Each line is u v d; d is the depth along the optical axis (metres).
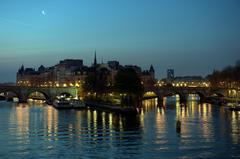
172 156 86.25
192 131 120.62
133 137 110.06
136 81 194.75
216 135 112.56
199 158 84.69
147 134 115.12
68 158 85.69
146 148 94.38
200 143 100.00
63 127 135.25
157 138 107.81
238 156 86.19
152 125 137.00
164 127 131.00
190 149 92.81
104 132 121.12
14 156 87.94
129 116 174.25
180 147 95.12
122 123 145.00
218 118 162.00
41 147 97.12
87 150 93.25
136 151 91.25
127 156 86.75
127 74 195.75
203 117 166.88
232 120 153.50
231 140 104.19
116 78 199.25
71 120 159.25
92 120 158.38
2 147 97.25
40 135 116.44
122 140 105.56
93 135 115.12
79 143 102.06
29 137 112.62
